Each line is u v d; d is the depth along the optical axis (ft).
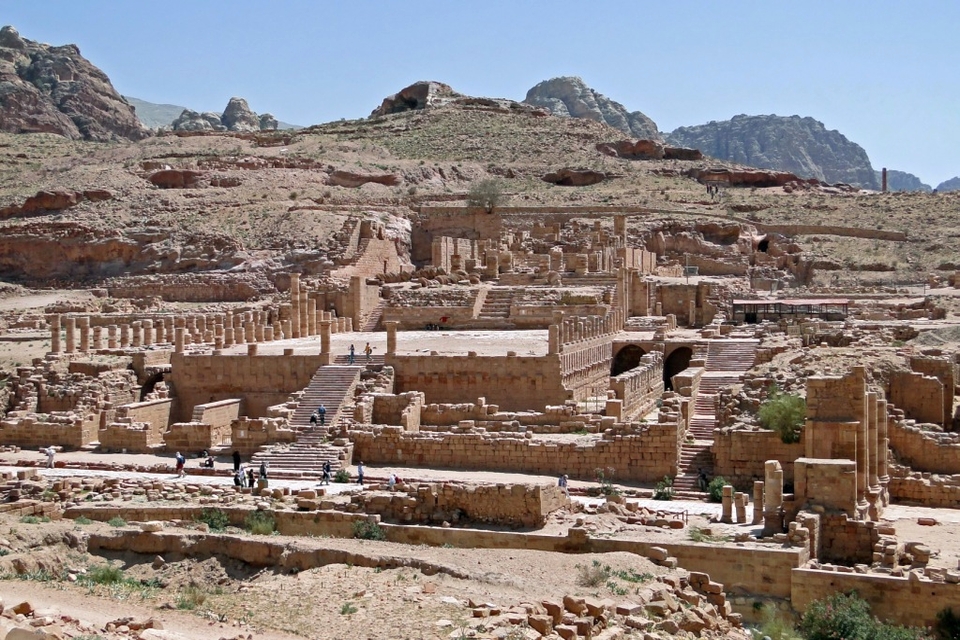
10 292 418.72
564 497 161.89
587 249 391.65
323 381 239.71
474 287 352.69
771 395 195.72
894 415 185.98
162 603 117.19
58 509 163.84
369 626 106.11
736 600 133.28
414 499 157.89
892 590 127.03
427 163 622.95
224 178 535.60
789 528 139.33
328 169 573.74
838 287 403.75
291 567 134.51
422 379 244.01
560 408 214.07
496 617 105.50
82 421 233.96
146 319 320.09
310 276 406.00
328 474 193.06
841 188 640.99
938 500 168.55
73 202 485.56
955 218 504.02
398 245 465.06
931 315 304.30
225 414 239.30
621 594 119.34
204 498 170.09
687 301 352.28
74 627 98.17
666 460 188.34
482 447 200.23
